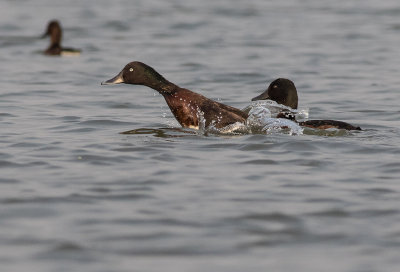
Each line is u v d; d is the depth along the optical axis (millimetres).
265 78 23000
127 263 7551
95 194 9773
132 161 11586
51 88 20734
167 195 9750
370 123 15703
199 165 11352
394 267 7473
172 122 15539
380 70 24062
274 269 7426
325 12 40469
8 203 9367
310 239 8219
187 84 22016
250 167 11234
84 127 14750
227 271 7375
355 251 7891
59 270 7367
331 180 10508
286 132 13727
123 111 17141
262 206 9305
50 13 40500
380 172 10938
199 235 8312
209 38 32125
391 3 43938
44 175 10727
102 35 33469
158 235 8289
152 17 38844
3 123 15117
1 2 44875
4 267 7449
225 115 14016
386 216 8930
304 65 25344
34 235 8281
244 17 38812
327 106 18078
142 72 14680
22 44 31500
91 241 8117
